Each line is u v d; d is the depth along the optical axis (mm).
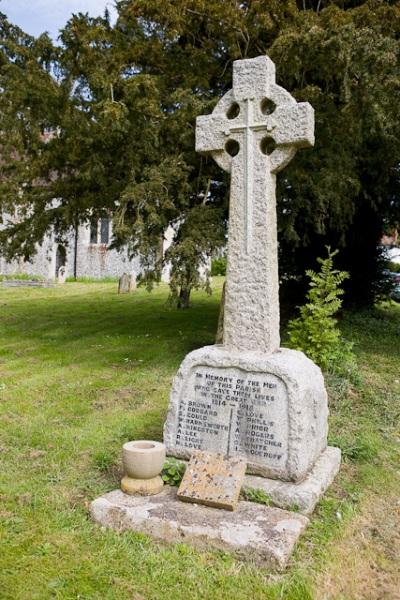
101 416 6520
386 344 11164
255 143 5086
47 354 10141
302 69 8844
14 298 20469
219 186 10703
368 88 8047
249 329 4961
